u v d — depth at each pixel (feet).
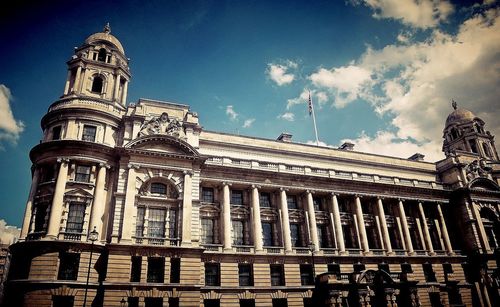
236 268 160.86
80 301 132.57
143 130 167.12
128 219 147.02
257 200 180.65
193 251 149.38
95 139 162.20
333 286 159.02
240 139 202.80
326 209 199.93
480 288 208.13
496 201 235.81
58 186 147.02
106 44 195.11
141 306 134.82
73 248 138.62
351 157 229.04
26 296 129.29
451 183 238.07
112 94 183.32
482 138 274.57
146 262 142.31
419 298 174.29
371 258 189.57
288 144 214.48
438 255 208.44
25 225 144.56
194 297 142.10
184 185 161.27
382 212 207.92
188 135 174.09
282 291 163.12
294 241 186.09
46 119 168.25
